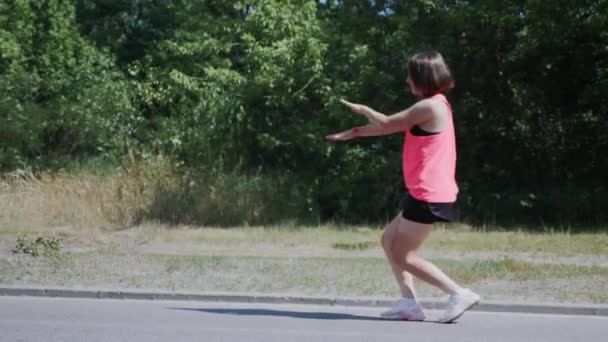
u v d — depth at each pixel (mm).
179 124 19188
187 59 21781
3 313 7660
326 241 13461
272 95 17922
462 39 17844
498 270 10125
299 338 6520
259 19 18562
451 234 14641
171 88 20453
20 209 15609
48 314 7621
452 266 10469
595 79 17719
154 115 21609
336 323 7242
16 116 19453
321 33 18312
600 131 18281
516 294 8688
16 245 11719
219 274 9766
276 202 16766
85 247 12430
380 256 11805
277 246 12867
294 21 18453
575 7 17031
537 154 18609
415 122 6531
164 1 25203
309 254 12000
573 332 7094
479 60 17594
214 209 16062
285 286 9055
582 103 17844
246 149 18547
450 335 6727
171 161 17969
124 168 17812
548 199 17156
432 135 6551
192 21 22828
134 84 21516
